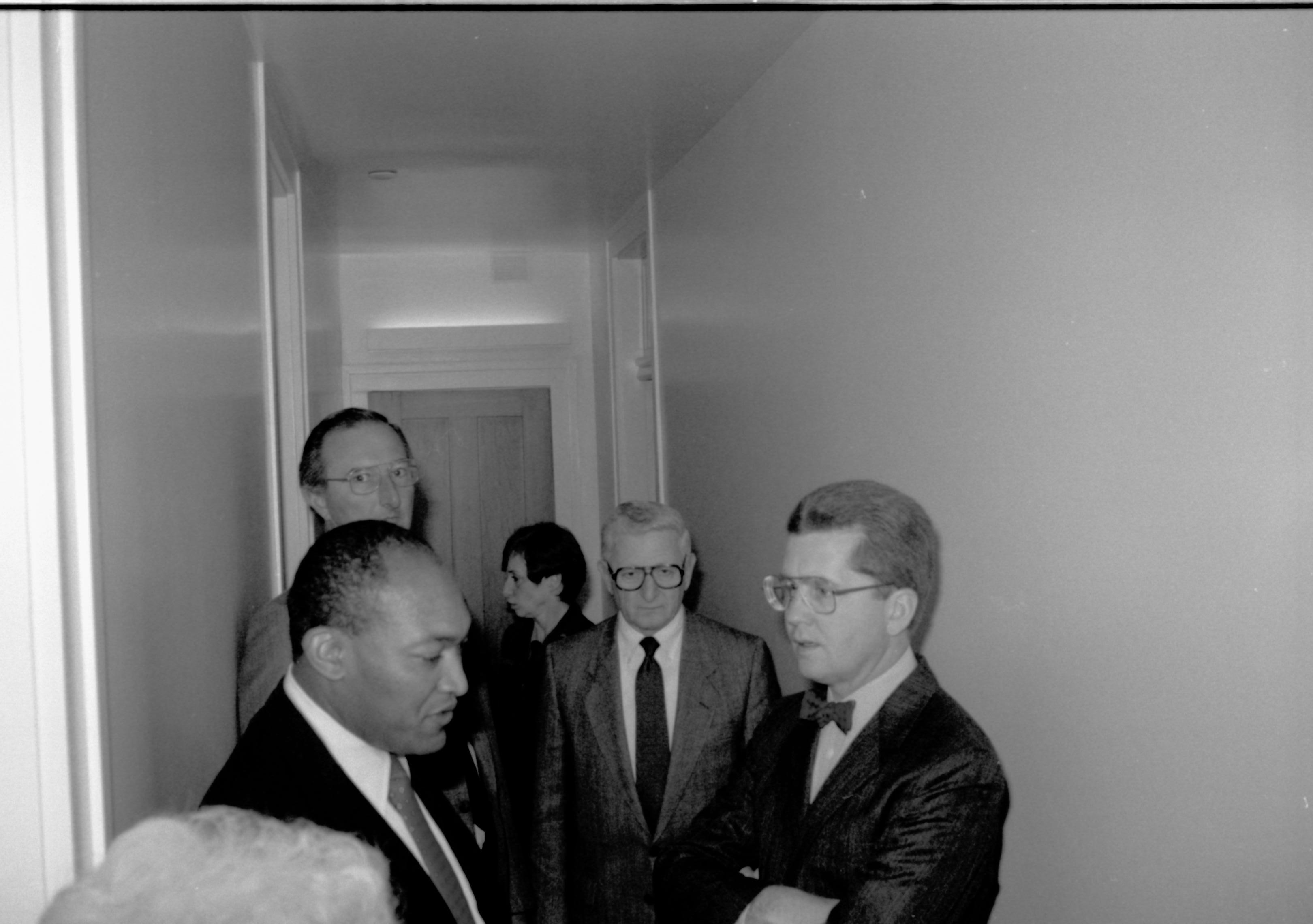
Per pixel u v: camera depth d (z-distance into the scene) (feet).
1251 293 5.11
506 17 10.35
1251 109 5.09
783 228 11.67
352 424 8.05
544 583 11.92
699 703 7.66
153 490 5.20
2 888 3.82
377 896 2.47
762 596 12.50
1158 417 5.79
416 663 4.29
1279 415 4.93
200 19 7.06
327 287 18.19
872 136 9.37
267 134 10.77
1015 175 7.13
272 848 2.47
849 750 4.76
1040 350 6.88
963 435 7.93
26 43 3.85
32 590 3.84
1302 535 4.80
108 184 4.61
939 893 4.39
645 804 7.63
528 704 11.30
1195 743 5.53
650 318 17.40
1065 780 6.73
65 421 3.95
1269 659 5.02
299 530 12.91
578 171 16.10
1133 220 5.98
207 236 7.05
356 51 11.07
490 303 22.29
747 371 12.91
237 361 8.11
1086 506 6.45
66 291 3.98
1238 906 5.28
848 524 4.75
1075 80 6.44
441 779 6.65
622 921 7.54
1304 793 4.82
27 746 3.84
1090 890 6.46
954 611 8.16
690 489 15.49
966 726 4.66
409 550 4.41
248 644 7.48
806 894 4.63
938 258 8.24
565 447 22.31
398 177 16.03
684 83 12.45
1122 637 6.14
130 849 2.42
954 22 7.87
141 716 4.82
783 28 10.77
